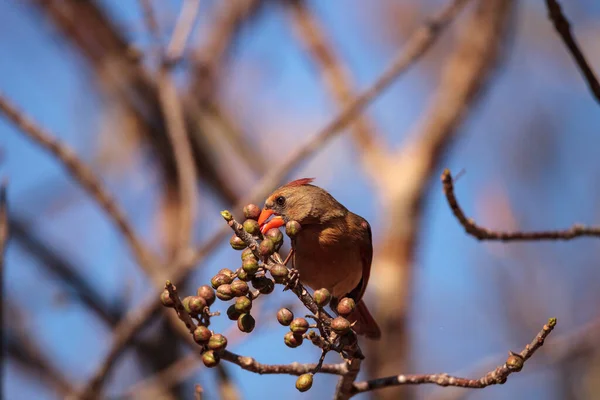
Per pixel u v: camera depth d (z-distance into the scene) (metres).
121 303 11.94
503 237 7.49
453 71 13.16
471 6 13.59
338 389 6.11
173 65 10.38
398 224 12.80
